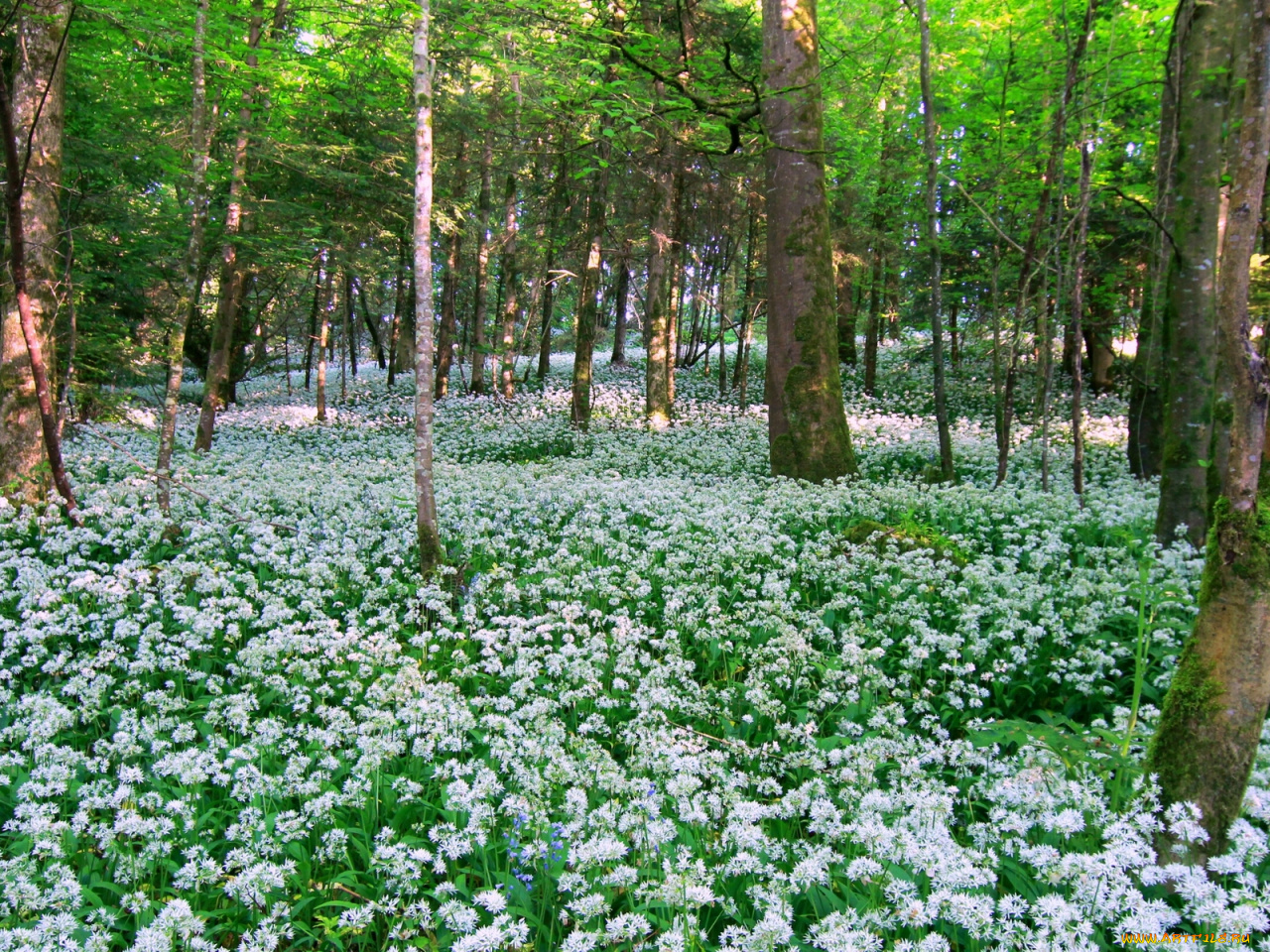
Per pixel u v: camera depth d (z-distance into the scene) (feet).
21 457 30.89
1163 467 27.76
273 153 45.83
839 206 67.56
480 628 21.25
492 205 87.92
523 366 117.80
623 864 11.32
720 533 26.84
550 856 11.56
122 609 20.03
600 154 50.31
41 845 11.13
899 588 21.39
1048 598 21.52
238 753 13.61
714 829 12.61
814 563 24.02
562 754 13.56
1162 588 20.70
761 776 14.79
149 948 9.39
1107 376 72.64
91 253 49.16
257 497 33.19
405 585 23.06
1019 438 52.31
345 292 83.30
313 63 36.58
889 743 13.69
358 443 60.29
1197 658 11.02
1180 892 9.39
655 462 48.39
